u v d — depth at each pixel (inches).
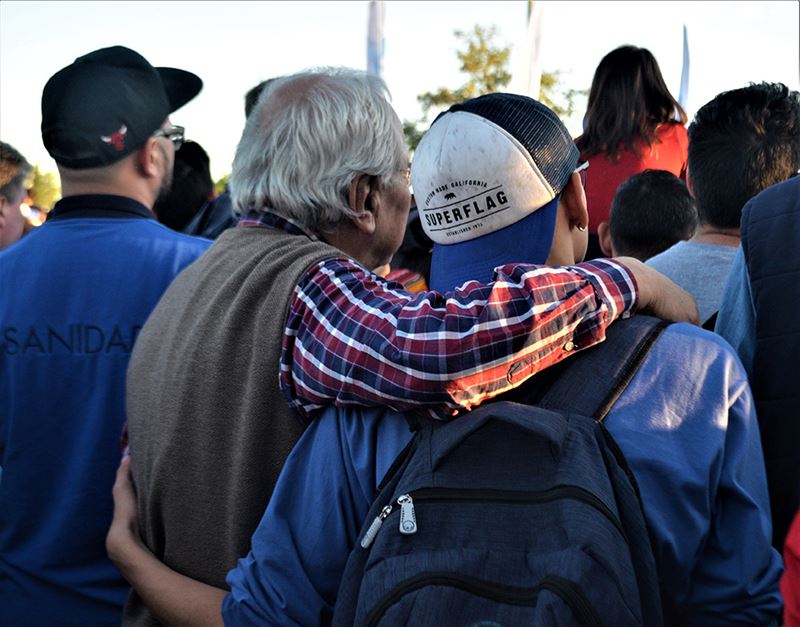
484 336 44.6
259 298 54.4
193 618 52.8
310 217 57.4
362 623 42.2
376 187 58.3
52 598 66.1
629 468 44.8
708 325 73.6
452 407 46.0
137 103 70.1
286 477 50.7
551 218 52.4
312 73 59.4
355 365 47.6
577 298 46.4
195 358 54.9
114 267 67.8
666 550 44.9
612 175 126.0
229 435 53.7
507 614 40.3
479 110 52.5
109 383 66.7
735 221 77.7
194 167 126.7
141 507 58.4
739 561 45.8
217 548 53.7
